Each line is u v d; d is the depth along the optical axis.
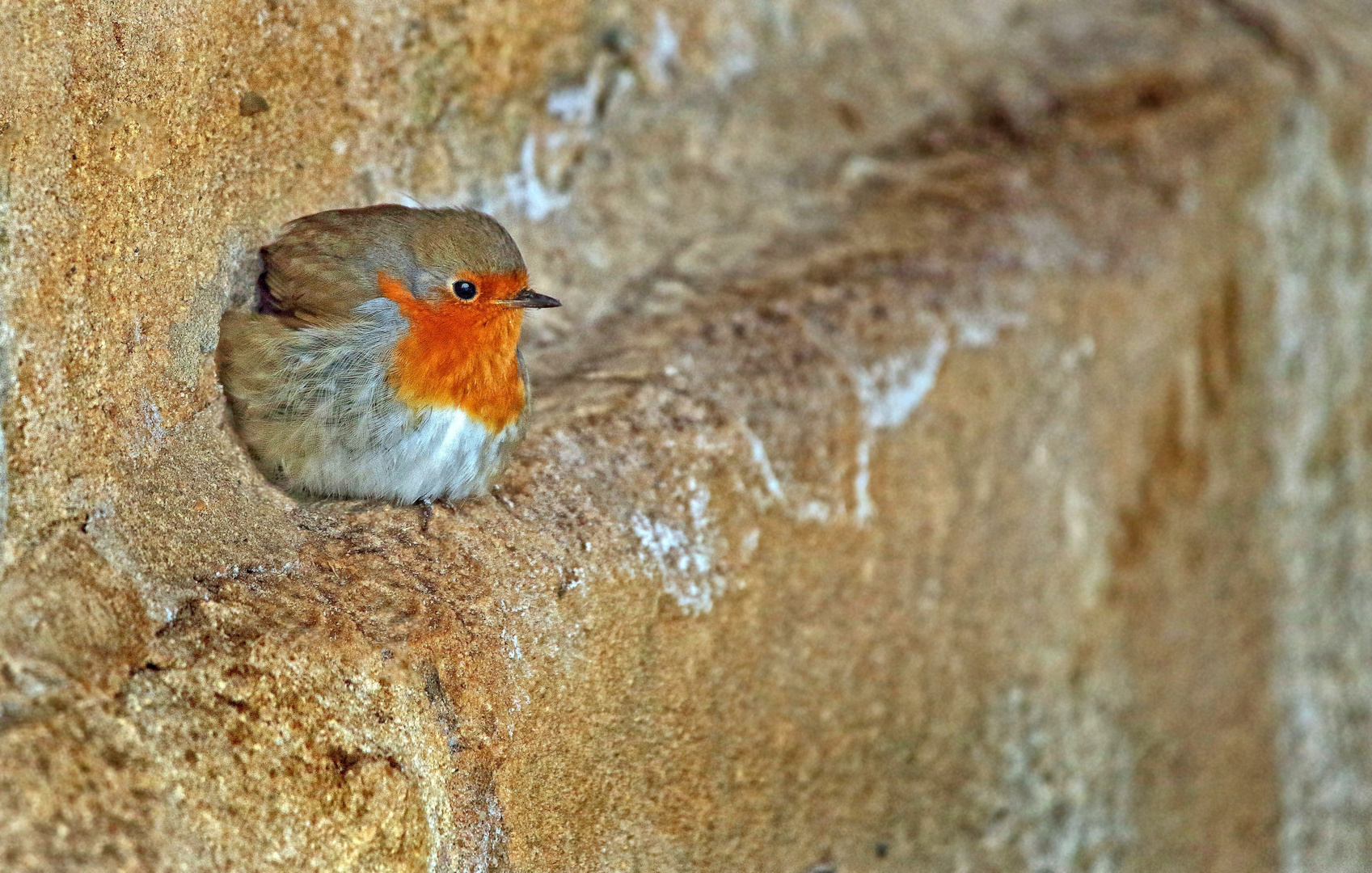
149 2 8.71
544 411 11.31
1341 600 19.16
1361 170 18.92
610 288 13.51
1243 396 17.42
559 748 9.90
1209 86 17.70
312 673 8.47
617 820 10.48
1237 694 17.72
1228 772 17.56
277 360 9.38
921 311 13.45
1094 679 15.60
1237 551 17.59
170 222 9.09
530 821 9.73
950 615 13.75
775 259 14.03
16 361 7.75
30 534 7.85
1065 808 15.16
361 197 12.28
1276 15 19.94
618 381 11.83
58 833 6.96
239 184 10.23
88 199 8.21
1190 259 16.33
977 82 17.59
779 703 11.95
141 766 7.49
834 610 12.47
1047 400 14.60
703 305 13.16
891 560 13.04
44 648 7.57
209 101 9.67
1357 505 19.27
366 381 9.42
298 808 8.09
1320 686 18.89
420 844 8.70
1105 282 15.09
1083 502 15.29
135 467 8.55
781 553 11.83
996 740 14.37
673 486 11.02
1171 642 16.73
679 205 14.71
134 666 7.91
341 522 9.58
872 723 12.97
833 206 15.16
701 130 15.56
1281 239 17.86
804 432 12.08
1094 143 16.66
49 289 7.95
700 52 16.27
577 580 9.97
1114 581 15.86
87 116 8.18
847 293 13.42
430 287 9.52
